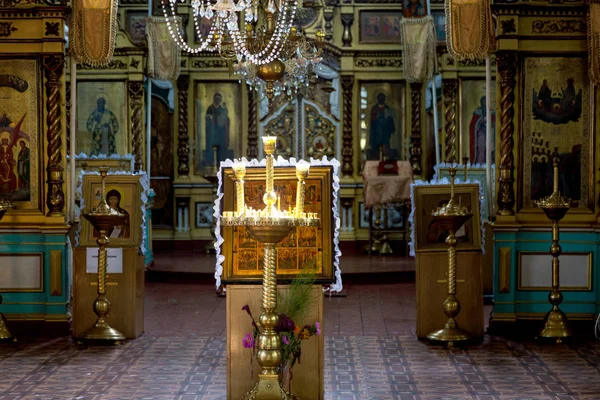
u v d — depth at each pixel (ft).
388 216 54.24
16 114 30.60
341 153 55.21
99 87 51.47
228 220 18.88
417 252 29.35
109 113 51.42
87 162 42.70
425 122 54.90
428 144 54.85
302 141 55.26
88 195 30.09
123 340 29.37
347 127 54.95
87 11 30.71
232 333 20.79
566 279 30.68
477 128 52.49
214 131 55.62
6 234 30.50
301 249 20.77
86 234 29.76
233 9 29.68
